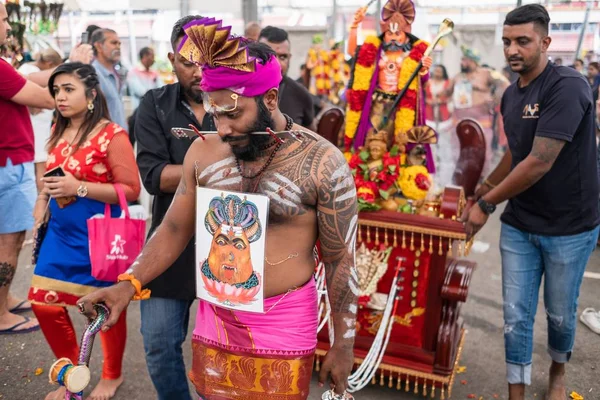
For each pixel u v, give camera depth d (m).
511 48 2.52
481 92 7.85
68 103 2.63
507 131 2.74
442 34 2.95
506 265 2.78
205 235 1.78
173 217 1.90
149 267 1.87
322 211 1.71
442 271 2.74
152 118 2.38
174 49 2.27
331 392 1.78
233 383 1.85
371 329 2.92
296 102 3.56
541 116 2.49
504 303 2.79
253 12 7.63
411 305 2.82
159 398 2.46
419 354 2.82
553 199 2.60
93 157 2.68
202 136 1.81
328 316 2.74
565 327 2.79
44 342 3.52
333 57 6.98
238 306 1.77
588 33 7.24
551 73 2.52
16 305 3.89
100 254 2.61
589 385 3.16
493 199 2.58
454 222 2.61
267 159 1.70
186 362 3.37
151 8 7.53
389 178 2.79
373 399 2.97
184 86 2.31
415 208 2.83
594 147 2.60
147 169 2.34
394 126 3.10
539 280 2.79
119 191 2.69
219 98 1.57
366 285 2.85
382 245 2.80
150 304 2.33
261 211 1.67
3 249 3.44
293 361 1.79
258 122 1.61
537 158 2.44
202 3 7.52
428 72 3.09
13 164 3.35
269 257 1.73
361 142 3.17
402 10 3.08
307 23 8.18
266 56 1.60
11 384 3.07
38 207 2.84
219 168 1.77
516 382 2.76
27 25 4.36
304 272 1.79
